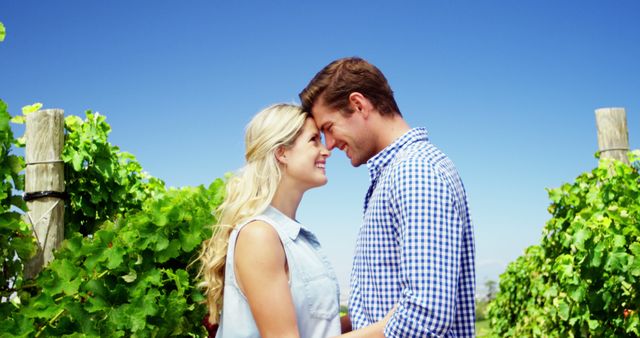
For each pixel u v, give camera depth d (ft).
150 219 9.54
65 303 8.94
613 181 13.07
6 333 8.71
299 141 6.64
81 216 13.26
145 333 9.07
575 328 14.02
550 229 16.06
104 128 13.56
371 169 6.47
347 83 6.60
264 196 6.41
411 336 5.32
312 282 6.17
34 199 11.47
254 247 5.94
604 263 11.59
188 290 9.77
